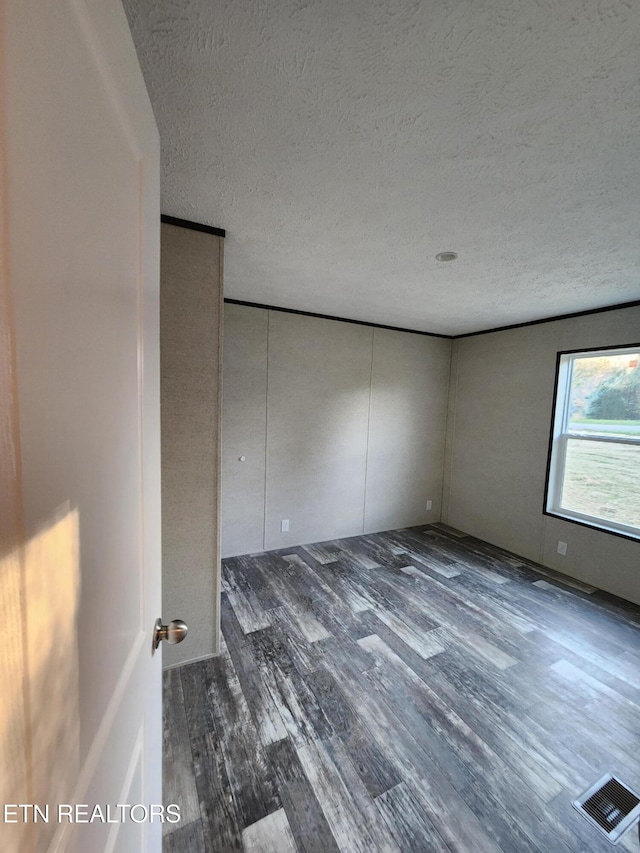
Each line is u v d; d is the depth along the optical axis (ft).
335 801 4.25
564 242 6.10
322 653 6.86
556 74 2.94
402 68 2.94
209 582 6.48
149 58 2.88
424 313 11.18
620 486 9.66
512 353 12.28
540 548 11.27
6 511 0.98
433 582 9.87
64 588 1.32
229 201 5.06
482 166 4.20
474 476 13.52
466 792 4.39
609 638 7.57
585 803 4.31
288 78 3.06
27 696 1.08
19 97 0.99
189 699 5.69
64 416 1.31
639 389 9.32
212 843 3.80
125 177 1.96
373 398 12.99
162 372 5.79
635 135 3.63
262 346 10.90
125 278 1.98
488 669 6.56
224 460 10.68
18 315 1.02
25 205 1.04
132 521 2.21
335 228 5.80
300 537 12.09
